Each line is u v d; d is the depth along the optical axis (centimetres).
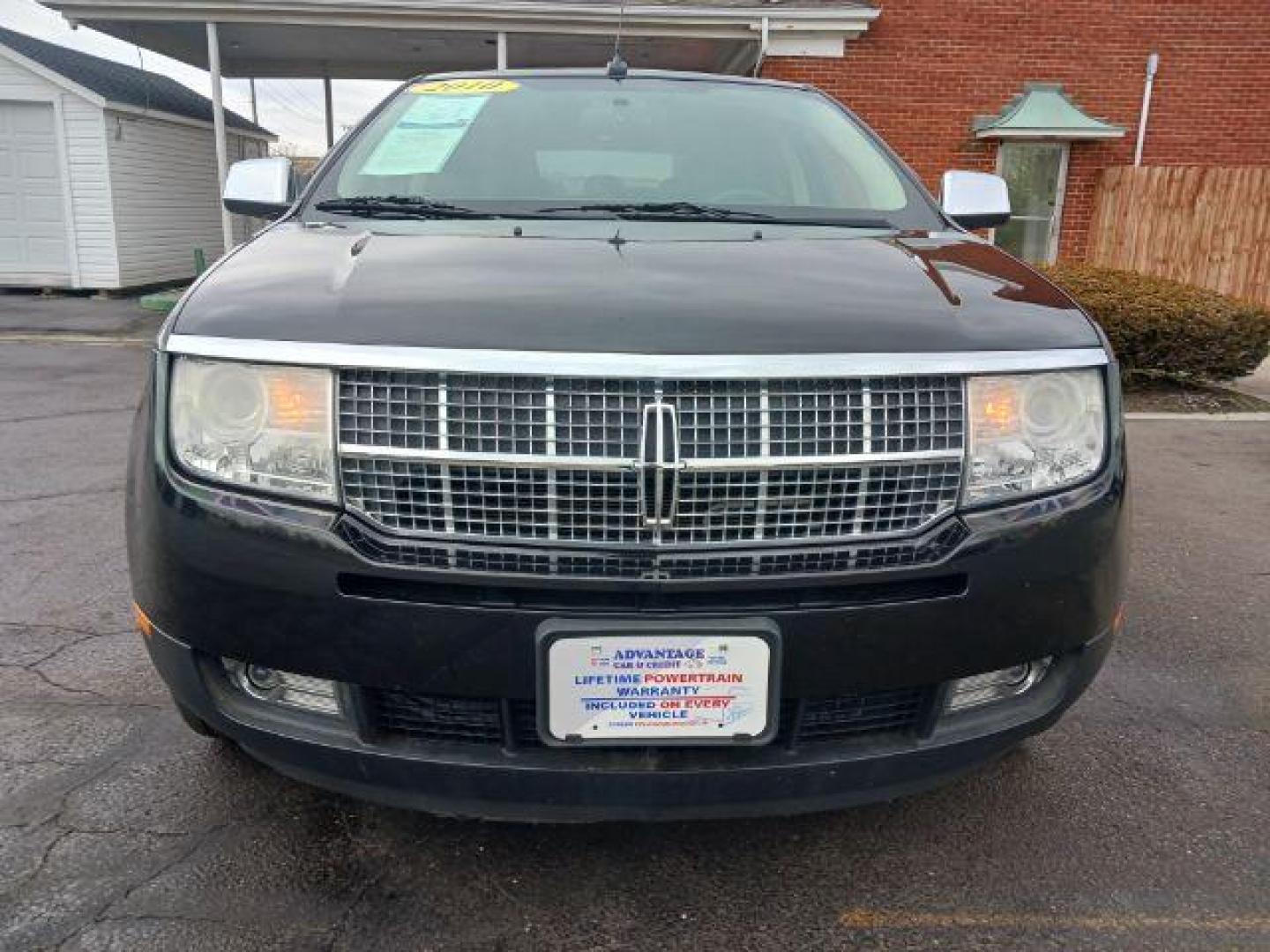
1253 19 1136
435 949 192
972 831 232
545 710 171
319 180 285
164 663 193
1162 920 203
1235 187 1039
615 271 204
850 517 176
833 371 172
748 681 172
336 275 200
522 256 214
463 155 290
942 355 179
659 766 179
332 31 1172
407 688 176
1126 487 200
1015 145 1154
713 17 1078
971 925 202
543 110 312
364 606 173
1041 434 186
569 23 1102
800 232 257
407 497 172
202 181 1644
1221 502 501
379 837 225
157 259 1493
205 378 179
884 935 199
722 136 307
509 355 169
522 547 170
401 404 171
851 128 326
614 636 169
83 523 439
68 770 248
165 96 1639
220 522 177
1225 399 762
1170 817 239
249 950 190
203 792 240
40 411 669
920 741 190
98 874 210
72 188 1348
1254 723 284
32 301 1307
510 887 211
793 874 216
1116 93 1149
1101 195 1148
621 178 285
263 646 179
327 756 185
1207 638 340
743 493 172
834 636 175
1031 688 202
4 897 203
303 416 174
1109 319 757
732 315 182
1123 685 306
